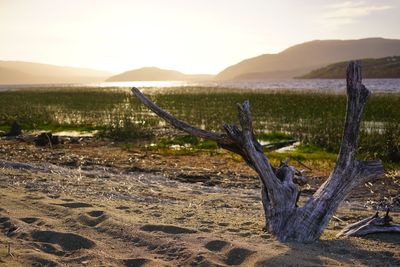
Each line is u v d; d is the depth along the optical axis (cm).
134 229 496
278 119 2259
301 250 426
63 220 544
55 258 415
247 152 498
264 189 516
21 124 2342
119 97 4344
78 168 1147
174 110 2842
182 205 702
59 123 2330
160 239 463
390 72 19588
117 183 895
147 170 1138
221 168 1192
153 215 588
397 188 934
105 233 492
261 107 2706
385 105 2545
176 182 983
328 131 1681
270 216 492
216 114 2486
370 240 484
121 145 1639
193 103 3322
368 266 393
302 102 2855
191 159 1341
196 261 402
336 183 480
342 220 631
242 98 3534
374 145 1445
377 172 484
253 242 454
